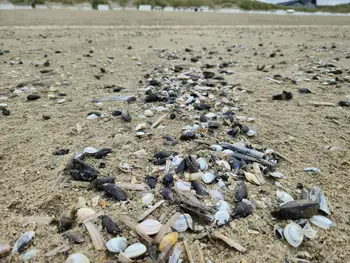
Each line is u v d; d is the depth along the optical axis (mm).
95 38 1704
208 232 269
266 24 3062
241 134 466
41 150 413
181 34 2045
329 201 312
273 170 366
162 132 469
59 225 273
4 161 384
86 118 529
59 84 753
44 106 591
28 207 299
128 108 580
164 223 276
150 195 314
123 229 269
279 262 241
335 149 419
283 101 631
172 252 246
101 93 683
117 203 304
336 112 564
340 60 1085
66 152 406
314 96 662
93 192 322
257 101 631
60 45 1420
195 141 435
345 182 345
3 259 239
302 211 285
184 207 292
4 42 1463
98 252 246
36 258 240
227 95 666
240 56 1220
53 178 346
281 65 1019
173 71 904
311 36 1987
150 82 745
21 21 2518
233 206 302
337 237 265
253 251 252
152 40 1693
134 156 395
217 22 3096
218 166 368
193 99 619
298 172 365
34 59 1073
